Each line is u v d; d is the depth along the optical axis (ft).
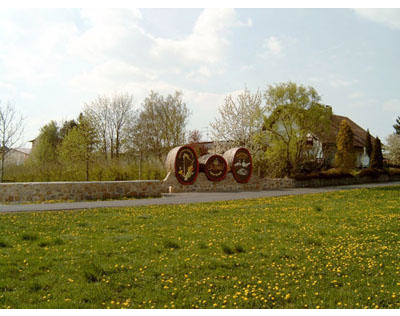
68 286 18.88
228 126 131.95
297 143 120.88
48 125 174.70
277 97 117.91
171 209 49.19
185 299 17.25
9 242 27.50
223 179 95.14
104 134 170.60
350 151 152.97
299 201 62.90
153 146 169.27
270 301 17.21
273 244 28.09
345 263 22.99
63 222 37.06
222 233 32.12
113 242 28.35
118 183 68.85
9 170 96.84
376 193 79.56
